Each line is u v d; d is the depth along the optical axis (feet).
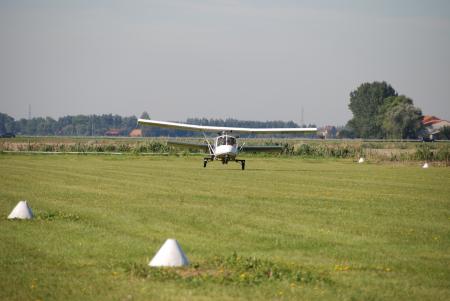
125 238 195.42
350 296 135.95
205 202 292.81
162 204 282.36
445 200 314.55
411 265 165.89
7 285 141.28
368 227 224.53
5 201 284.82
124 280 144.97
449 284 147.84
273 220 238.27
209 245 187.32
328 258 173.06
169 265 156.25
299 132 593.01
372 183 421.18
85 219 232.53
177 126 588.50
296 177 471.62
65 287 139.74
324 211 266.77
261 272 152.05
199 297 132.87
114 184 383.24
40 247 180.34
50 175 452.76
